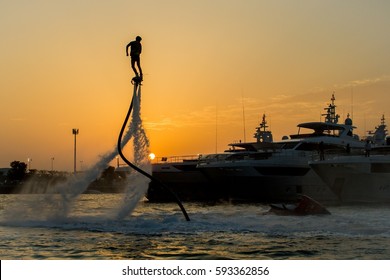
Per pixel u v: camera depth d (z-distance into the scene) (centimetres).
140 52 3594
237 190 7788
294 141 8194
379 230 3067
